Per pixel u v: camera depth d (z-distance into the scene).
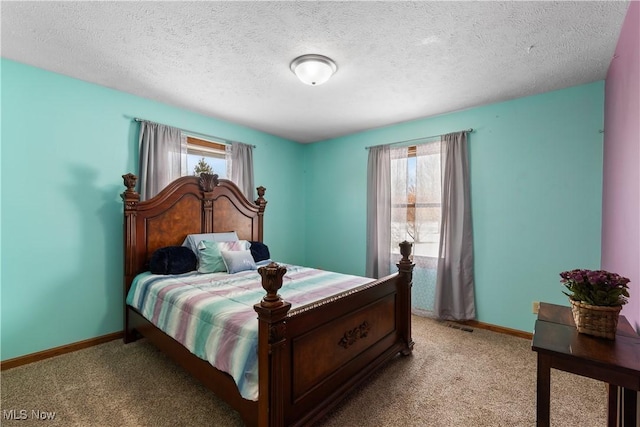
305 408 1.59
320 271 3.07
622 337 1.31
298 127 4.03
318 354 1.70
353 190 4.34
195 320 1.91
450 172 3.33
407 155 3.76
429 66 2.33
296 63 2.24
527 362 2.44
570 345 1.25
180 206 3.17
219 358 1.64
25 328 2.37
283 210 4.60
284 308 1.43
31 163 2.39
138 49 2.12
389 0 1.59
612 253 2.16
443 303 3.35
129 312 2.75
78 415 1.76
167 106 3.21
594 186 2.61
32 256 2.39
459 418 1.76
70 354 2.53
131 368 2.30
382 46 2.05
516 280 3.00
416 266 3.64
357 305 2.02
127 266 2.77
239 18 1.76
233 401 1.59
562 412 1.82
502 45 2.03
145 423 1.70
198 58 2.24
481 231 3.21
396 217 3.83
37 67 2.39
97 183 2.74
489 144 3.16
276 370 1.40
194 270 2.99
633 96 1.61
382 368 2.33
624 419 1.38
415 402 1.90
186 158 3.36
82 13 1.72
